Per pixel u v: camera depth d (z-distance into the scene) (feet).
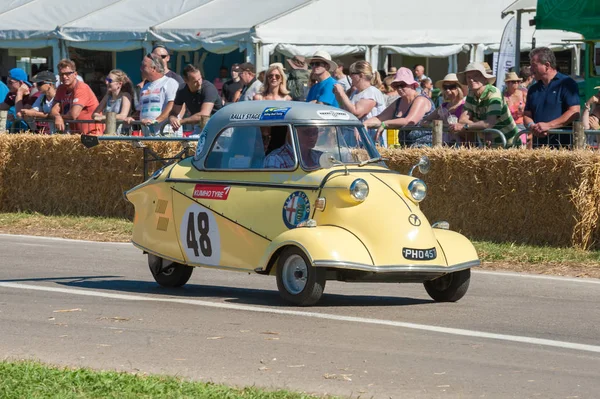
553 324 54.95
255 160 61.77
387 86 115.34
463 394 40.50
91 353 47.16
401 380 42.55
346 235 57.11
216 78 154.51
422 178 88.69
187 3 150.71
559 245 83.46
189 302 60.49
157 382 40.60
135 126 109.09
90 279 70.03
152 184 66.23
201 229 62.95
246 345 48.73
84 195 104.99
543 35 147.33
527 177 83.97
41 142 106.52
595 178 81.82
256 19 136.67
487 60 158.10
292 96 108.88
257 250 60.39
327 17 138.72
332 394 40.19
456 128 90.38
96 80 166.40
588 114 96.63
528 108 91.15
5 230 97.40
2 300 61.00
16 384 39.81
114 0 158.20
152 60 103.09
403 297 63.72
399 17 142.31
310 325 53.36
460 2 144.56
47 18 154.92
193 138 97.09
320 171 59.36
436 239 59.93
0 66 180.86
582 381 42.83
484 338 50.98
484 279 70.90
